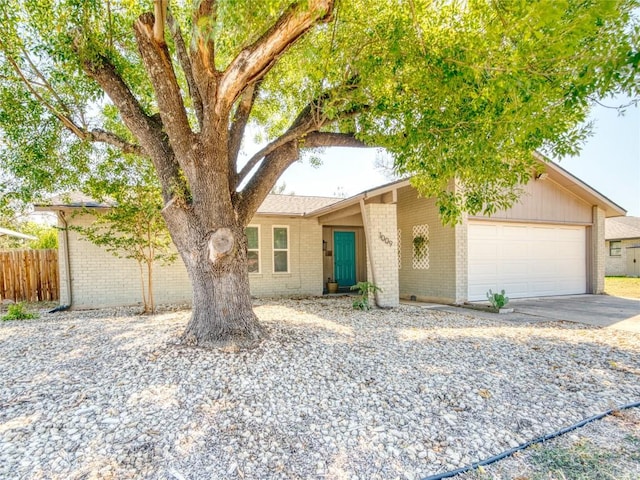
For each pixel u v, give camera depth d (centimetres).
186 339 456
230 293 459
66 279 875
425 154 412
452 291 914
